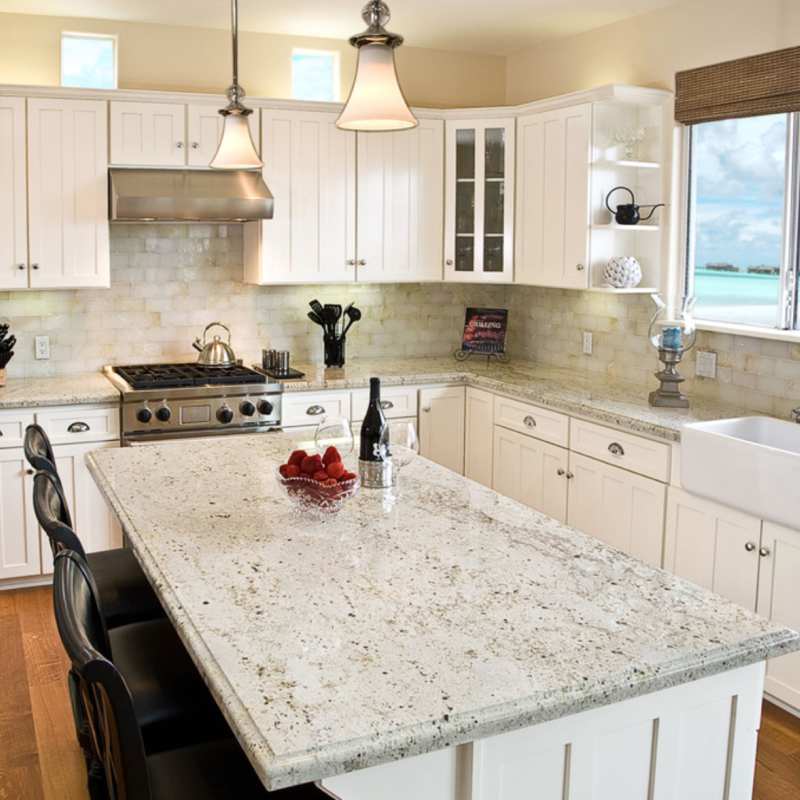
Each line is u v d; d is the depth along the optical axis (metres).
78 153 4.75
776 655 1.83
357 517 2.59
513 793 1.68
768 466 3.33
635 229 4.64
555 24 5.06
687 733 1.84
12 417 4.45
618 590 2.08
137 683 2.34
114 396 4.60
